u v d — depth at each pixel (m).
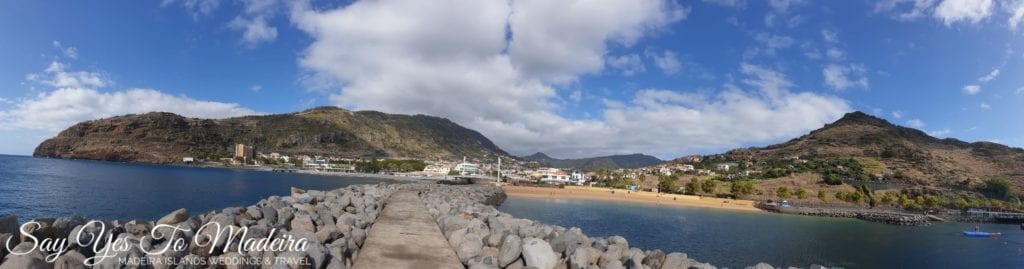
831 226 64.81
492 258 9.94
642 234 42.03
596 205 78.25
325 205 16.42
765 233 49.22
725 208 88.81
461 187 64.06
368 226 14.09
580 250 11.18
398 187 39.62
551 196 95.56
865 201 110.12
